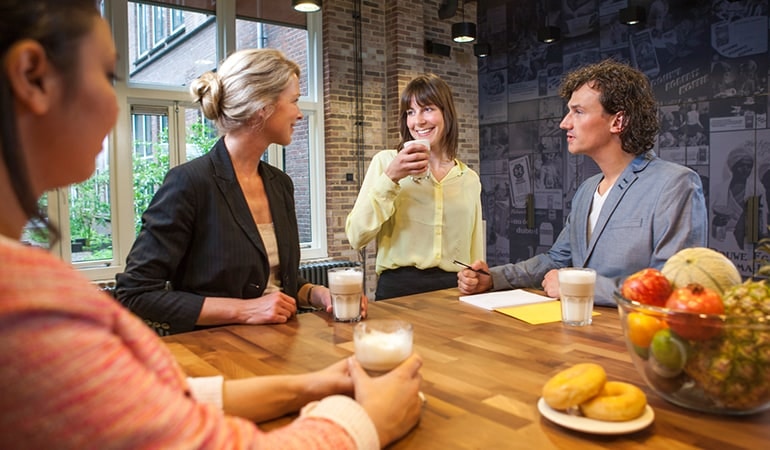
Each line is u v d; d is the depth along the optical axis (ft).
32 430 1.27
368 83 20.15
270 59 5.18
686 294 2.47
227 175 5.27
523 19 21.22
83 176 1.71
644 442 2.30
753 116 15.23
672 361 2.45
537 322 4.48
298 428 1.92
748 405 2.43
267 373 3.37
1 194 1.45
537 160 21.06
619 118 5.54
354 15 19.63
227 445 1.60
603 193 5.93
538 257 6.42
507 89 22.03
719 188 16.02
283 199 5.86
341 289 4.67
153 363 1.67
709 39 16.05
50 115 1.54
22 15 1.44
